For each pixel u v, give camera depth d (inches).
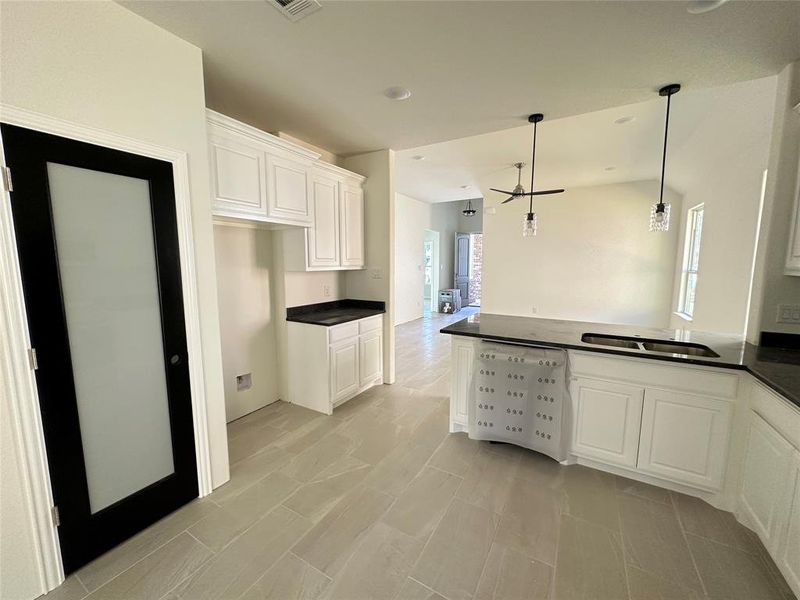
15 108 52.6
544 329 109.0
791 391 57.1
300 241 124.8
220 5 62.9
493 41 73.7
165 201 73.0
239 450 103.3
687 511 77.7
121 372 68.6
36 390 56.9
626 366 85.5
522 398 97.1
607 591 58.8
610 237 245.4
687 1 60.8
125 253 67.8
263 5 63.1
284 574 62.1
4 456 54.2
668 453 82.6
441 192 284.5
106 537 66.7
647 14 64.5
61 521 60.5
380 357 155.9
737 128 115.7
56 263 58.7
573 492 84.4
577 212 253.1
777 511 60.8
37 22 54.2
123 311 68.2
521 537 70.5
